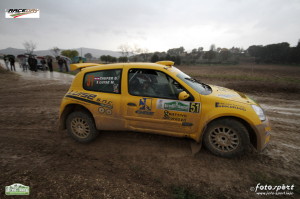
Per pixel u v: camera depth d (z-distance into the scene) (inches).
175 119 113.1
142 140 136.3
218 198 82.0
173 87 116.2
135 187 87.7
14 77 513.7
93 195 81.9
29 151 120.6
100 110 123.3
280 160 111.5
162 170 101.7
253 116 103.4
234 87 381.7
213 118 106.0
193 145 124.3
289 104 247.9
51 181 91.0
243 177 96.3
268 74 786.2
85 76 131.3
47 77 544.1
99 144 131.3
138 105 116.6
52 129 157.4
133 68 121.6
